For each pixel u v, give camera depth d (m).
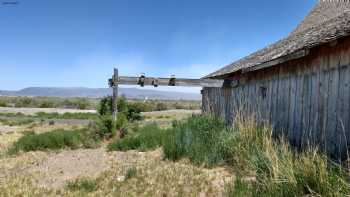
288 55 7.90
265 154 6.91
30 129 20.95
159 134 12.66
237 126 9.96
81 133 14.06
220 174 7.87
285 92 9.30
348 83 6.63
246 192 6.09
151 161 9.60
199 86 14.58
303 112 8.34
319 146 7.57
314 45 6.83
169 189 6.99
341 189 5.13
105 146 12.96
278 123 9.62
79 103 70.56
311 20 13.91
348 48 6.64
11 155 11.39
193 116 13.49
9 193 6.93
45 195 6.83
